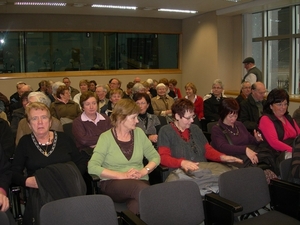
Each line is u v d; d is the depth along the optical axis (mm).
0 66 7336
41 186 2197
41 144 2461
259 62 7375
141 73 8539
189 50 8539
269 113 3211
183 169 2551
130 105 2516
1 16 7141
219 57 7605
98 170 2396
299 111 3693
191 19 8328
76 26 7730
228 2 6441
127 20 8172
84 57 8000
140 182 2328
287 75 6758
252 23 7387
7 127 3090
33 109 2379
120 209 2344
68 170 2289
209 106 5059
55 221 1718
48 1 5867
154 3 6324
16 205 2475
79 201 1786
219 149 2975
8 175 2172
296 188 2209
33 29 7395
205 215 2139
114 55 8273
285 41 6715
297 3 6090
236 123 3152
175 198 2012
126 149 2551
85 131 3271
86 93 3336
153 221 1938
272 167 2895
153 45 8648
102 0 5902
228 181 2197
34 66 7605
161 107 5371
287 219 2160
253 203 2260
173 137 2787
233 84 7832
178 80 8953
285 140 3170
